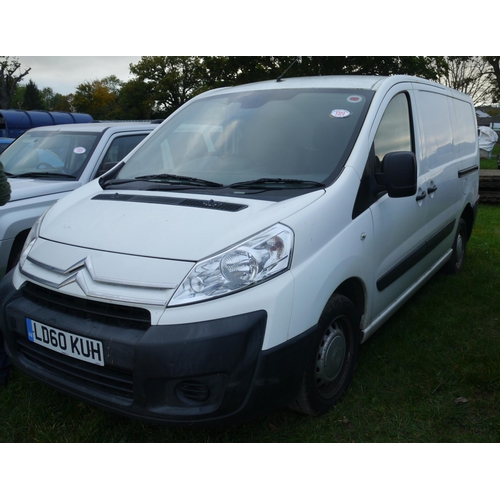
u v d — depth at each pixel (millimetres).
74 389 2469
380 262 3215
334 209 2736
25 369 2686
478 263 5926
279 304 2336
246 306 2273
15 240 4160
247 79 27391
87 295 2369
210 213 2592
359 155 3016
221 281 2273
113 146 5422
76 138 5402
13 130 13320
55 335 2475
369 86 3461
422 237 3971
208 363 2191
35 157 5340
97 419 2814
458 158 4926
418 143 3855
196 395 2273
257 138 3283
